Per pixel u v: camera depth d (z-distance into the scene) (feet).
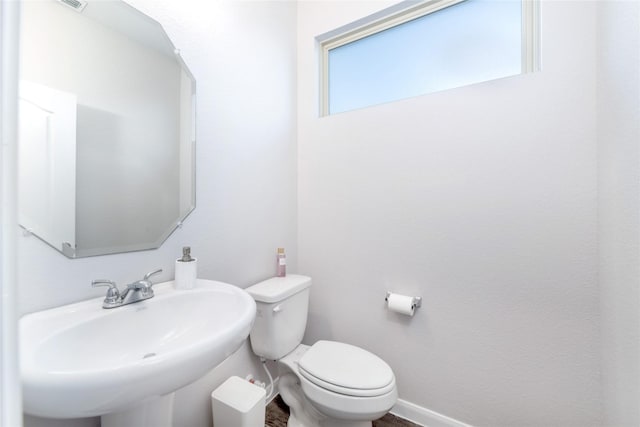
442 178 4.24
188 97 3.55
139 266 3.05
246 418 3.34
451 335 4.20
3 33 0.85
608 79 2.92
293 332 4.51
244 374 4.41
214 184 3.92
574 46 3.36
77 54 2.60
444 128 4.21
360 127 4.99
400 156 4.59
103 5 2.77
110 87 2.84
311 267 5.60
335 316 5.31
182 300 2.89
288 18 5.44
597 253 3.27
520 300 3.72
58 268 2.43
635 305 2.40
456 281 4.15
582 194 3.34
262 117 4.79
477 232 3.99
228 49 4.12
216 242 3.96
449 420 4.21
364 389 3.33
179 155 3.46
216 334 2.06
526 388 3.70
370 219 4.91
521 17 3.96
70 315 2.32
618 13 2.69
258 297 4.17
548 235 3.54
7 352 0.85
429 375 4.38
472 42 4.32
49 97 2.42
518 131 3.70
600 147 3.16
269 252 4.98
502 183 3.81
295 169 5.66
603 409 3.22
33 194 2.31
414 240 4.49
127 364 1.63
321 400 3.46
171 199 3.38
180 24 3.46
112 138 2.85
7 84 0.86
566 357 3.47
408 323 4.56
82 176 2.62
